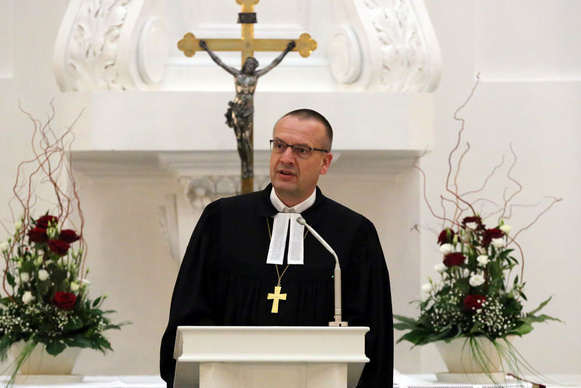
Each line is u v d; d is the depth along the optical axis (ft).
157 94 46.50
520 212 53.72
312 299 27.50
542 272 53.62
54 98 52.85
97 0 47.57
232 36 50.70
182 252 48.44
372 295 27.94
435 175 53.36
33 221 41.50
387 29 48.14
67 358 39.42
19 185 52.19
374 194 51.83
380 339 27.43
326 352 21.49
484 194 53.62
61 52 46.60
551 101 54.44
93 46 47.01
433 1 54.75
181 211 48.19
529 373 52.95
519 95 54.34
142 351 51.19
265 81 49.39
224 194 47.39
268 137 46.47
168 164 46.96
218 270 28.02
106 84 47.26
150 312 51.26
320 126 27.40
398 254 51.44
